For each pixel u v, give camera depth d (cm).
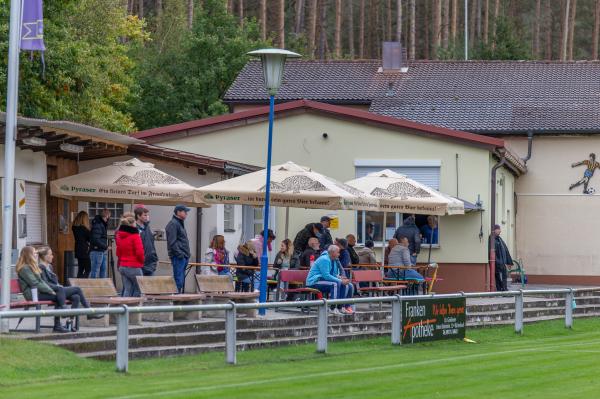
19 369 1761
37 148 2800
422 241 4100
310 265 2967
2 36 3875
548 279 4966
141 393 1570
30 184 2873
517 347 2489
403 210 3142
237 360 2066
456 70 5503
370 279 2995
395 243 3381
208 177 3550
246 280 3038
